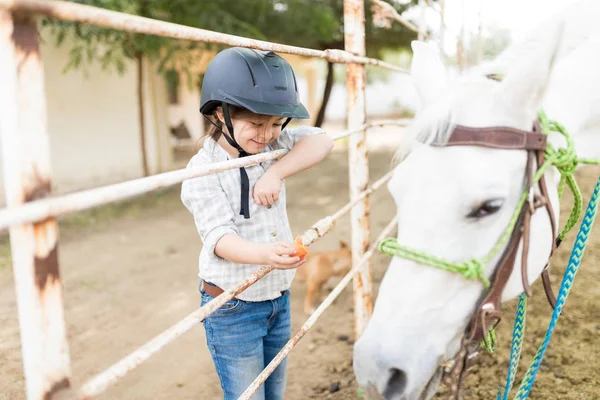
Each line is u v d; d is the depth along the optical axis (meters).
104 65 6.28
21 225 0.77
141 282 4.06
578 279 3.56
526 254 1.26
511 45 1.44
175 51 6.49
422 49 1.55
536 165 1.27
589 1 1.65
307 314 3.42
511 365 1.59
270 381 1.78
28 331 0.80
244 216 1.48
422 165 1.22
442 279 1.22
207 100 1.43
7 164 0.77
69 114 7.24
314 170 9.29
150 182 0.98
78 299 3.76
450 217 1.18
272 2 7.89
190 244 5.04
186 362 2.91
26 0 0.72
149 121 8.34
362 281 2.50
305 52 1.64
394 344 1.20
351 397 2.47
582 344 2.70
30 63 0.76
